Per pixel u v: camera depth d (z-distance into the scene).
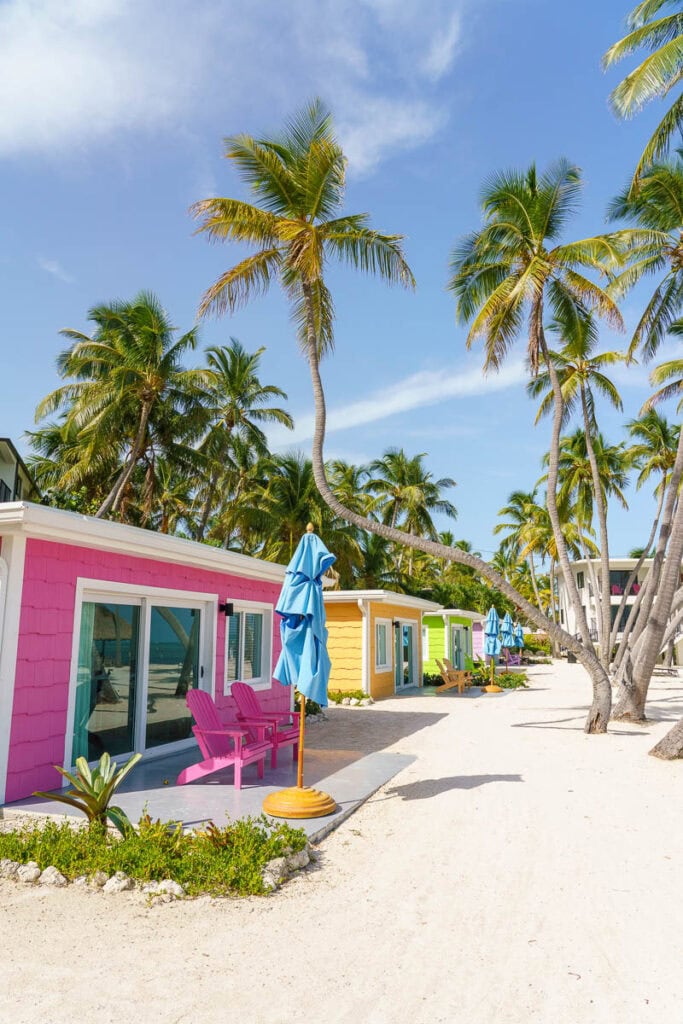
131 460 25.67
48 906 4.70
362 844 6.20
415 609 24.91
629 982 3.64
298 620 7.38
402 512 40.72
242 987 3.57
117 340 25.89
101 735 8.62
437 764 9.84
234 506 29.88
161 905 4.73
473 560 12.33
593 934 4.29
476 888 5.12
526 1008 3.36
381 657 21.09
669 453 28.61
